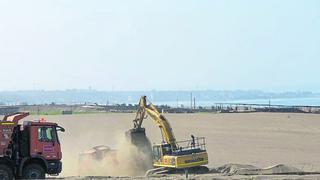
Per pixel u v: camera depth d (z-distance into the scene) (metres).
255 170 40.88
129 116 121.56
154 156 43.19
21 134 36.06
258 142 71.00
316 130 84.31
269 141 71.94
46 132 36.56
